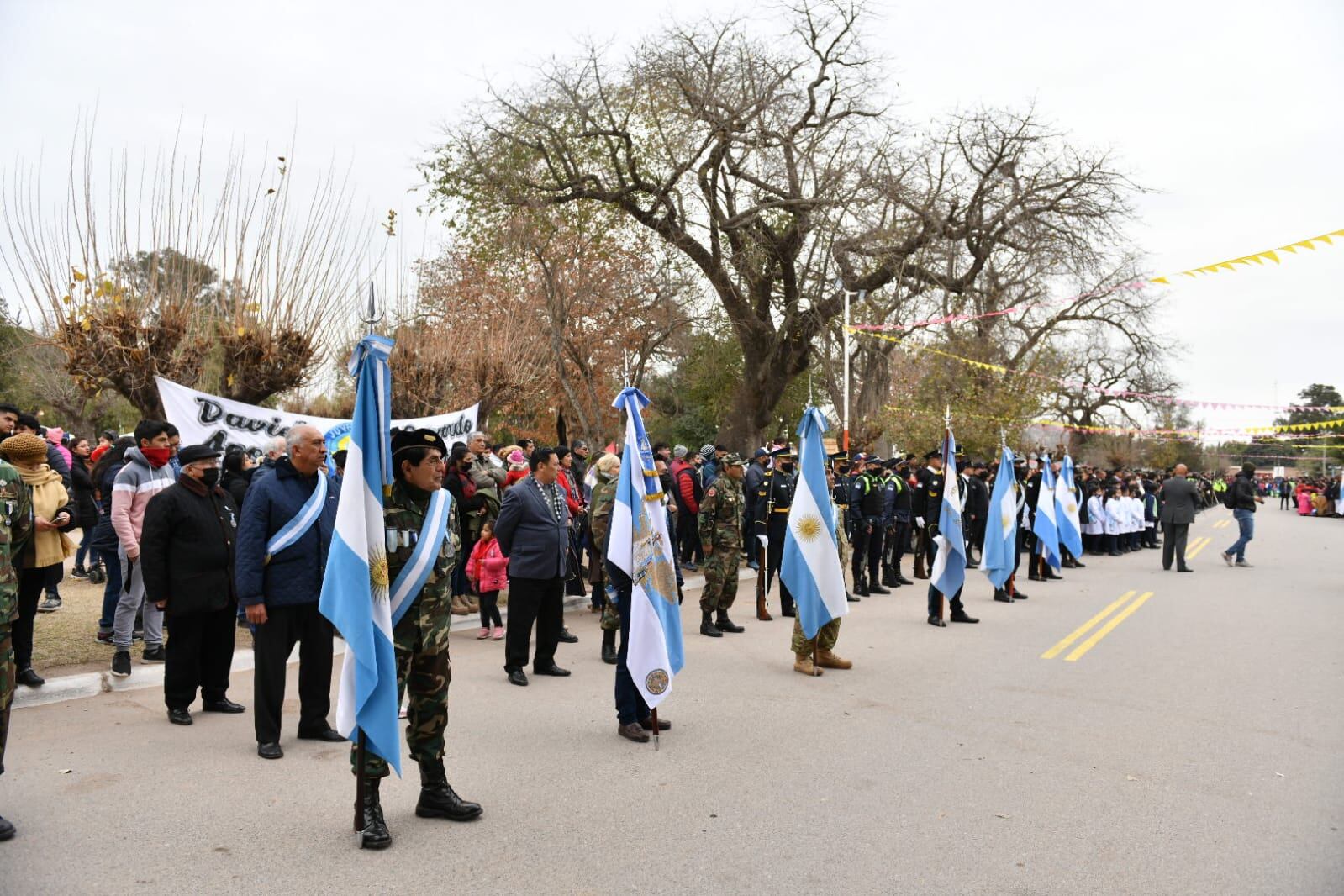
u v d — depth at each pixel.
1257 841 4.69
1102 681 8.17
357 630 4.37
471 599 11.16
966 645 9.86
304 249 11.54
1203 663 8.94
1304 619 11.73
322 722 6.25
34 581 6.89
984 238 26.47
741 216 23.47
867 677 8.27
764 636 10.29
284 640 5.90
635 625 6.21
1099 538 21.33
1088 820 4.95
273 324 11.23
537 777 5.53
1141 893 4.09
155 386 10.43
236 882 4.07
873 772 5.69
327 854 4.38
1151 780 5.59
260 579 5.76
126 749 5.90
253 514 5.82
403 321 16.05
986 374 28.80
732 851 4.48
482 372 16.42
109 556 8.29
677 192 23.20
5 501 4.80
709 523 10.34
